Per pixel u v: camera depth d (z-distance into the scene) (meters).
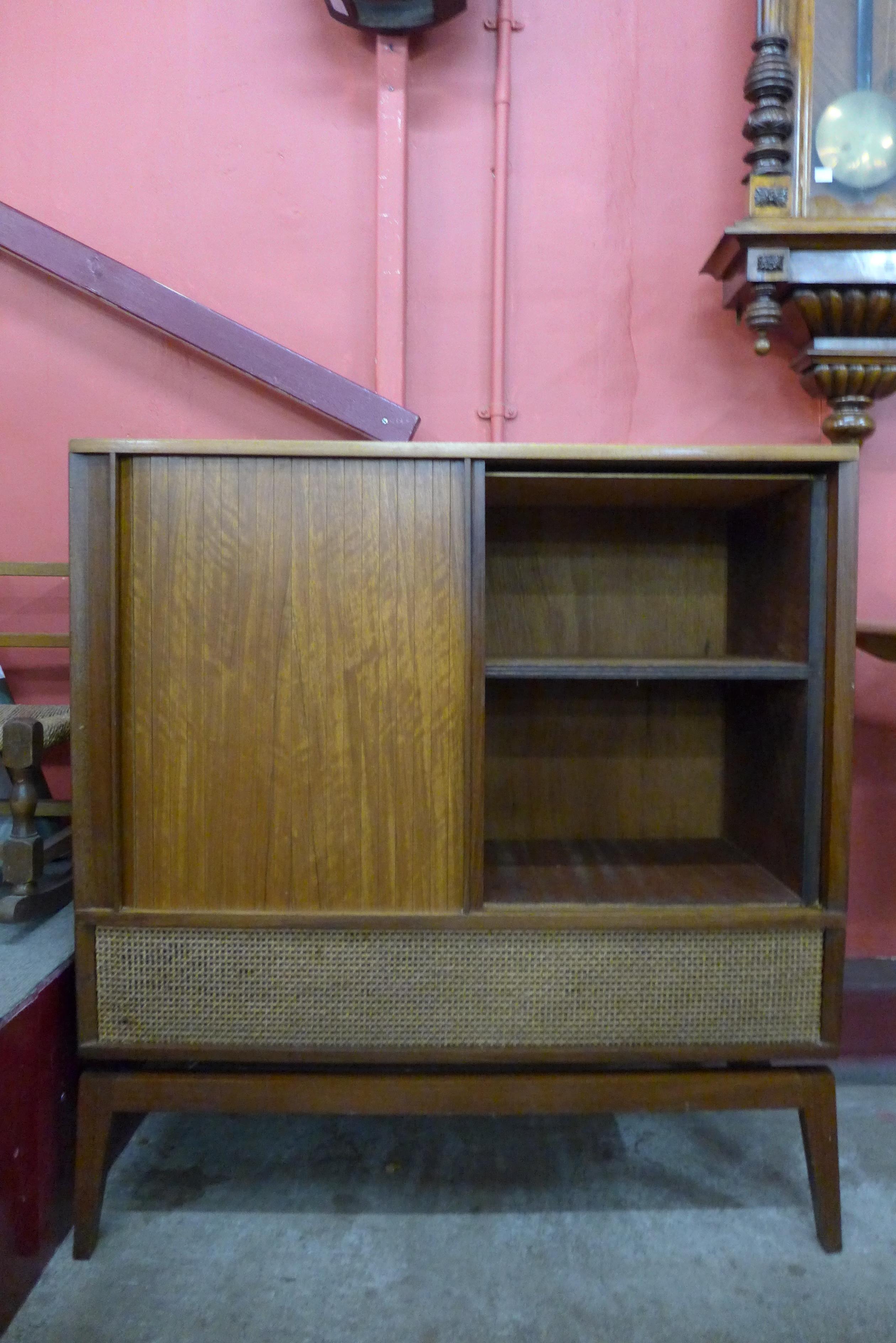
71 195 1.32
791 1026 0.98
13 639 1.25
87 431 1.33
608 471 0.97
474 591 0.93
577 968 0.96
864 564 1.34
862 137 1.15
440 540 0.93
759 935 0.97
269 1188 1.10
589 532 1.28
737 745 1.25
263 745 0.94
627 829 1.32
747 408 1.34
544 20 1.31
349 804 0.95
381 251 1.29
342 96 1.31
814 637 0.97
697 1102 0.98
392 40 1.27
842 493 0.93
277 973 0.95
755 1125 1.24
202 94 1.31
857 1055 1.33
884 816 1.37
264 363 1.25
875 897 1.38
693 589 1.29
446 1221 1.04
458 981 0.96
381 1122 1.25
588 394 1.34
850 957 1.39
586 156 1.32
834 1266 0.97
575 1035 0.97
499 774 1.31
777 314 1.16
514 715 1.31
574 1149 1.18
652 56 1.31
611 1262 0.97
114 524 0.91
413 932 0.95
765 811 1.13
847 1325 0.89
